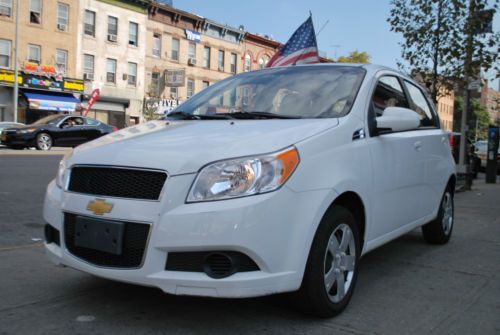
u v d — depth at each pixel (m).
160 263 2.80
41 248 5.01
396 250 5.41
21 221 6.30
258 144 2.98
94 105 35.72
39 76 32.31
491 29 10.33
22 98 32.38
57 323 3.12
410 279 4.31
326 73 4.22
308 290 3.10
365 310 3.50
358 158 3.53
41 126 19.64
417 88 5.29
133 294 3.67
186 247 2.74
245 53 46.56
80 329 3.04
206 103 4.30
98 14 35.53
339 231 3.38
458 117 78.12
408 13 10.89
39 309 3.35
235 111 3.99
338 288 3.35
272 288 2.84
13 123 22.69
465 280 4.30
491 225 7.08
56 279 4.00
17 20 29.14
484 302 3.74
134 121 38.50
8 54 31.44
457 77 10.75
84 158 3.20
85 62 35.25
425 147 4.86
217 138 3.11
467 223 7.25
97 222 2.96
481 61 10.29
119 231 2.87
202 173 2.83
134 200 2.87
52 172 11.52
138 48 38.16
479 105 82.12
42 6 32.62
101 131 21.48
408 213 4.50
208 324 3.16
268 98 4.06
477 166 18.52
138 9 37.84
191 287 2.77
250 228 2.74
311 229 3.00
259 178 2.83
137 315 3.28
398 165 4.18
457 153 13.88
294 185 2.93
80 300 3.53
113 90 36.78
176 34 40.69
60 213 3.21
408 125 3.89
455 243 5.82
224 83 4.69
